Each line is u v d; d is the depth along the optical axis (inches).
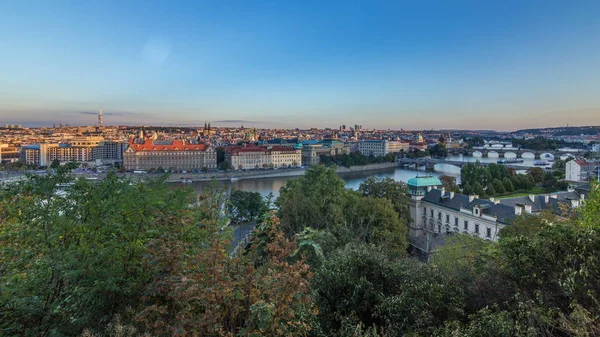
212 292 631.2
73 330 830.5
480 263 1185.4
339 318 1033.5
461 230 3698.3
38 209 986.7
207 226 962.7
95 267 898.1
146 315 713.0
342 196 3577.8
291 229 2881.4
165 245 781.9
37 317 826.8
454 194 4028.1
